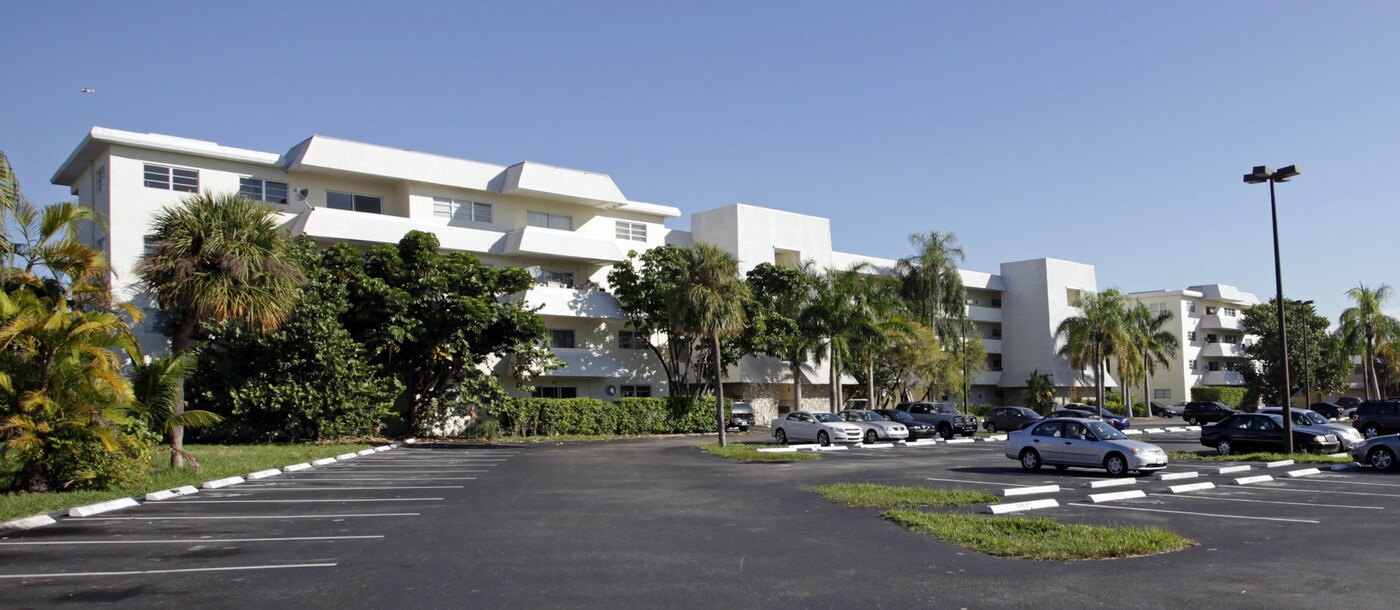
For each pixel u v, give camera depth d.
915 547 11.12
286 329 30.89
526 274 38.91
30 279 17.25
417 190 40.75
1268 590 8.78
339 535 12.02
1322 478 20.33
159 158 34.47
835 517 13.79
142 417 18.41
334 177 39.53
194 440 31.92
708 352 46.09
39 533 12.13
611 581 9.23
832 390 46.91
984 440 39.59
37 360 15.70
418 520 13.47
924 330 52.44
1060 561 10.16
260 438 32.06
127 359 29.02
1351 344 65.00
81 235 35.62
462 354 36.44
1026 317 72.00
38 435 15.44
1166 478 19.92
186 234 20.69
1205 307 83.00
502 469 22.73
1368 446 22.45
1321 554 10.63
